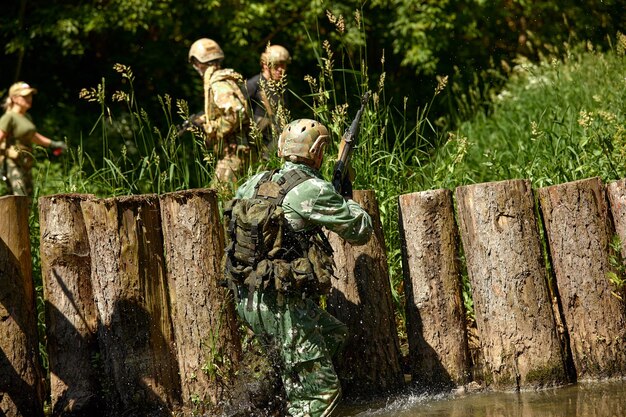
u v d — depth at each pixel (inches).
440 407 303.3
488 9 850.1
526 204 319.3
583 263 319.9
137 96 874.1
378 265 324.5
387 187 379.9
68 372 312.0
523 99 663.8
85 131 824.3
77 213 317.1
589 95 575.5
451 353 322.0
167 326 314.8
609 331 319.9
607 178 385.4
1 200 301.0
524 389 314.7
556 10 836.6
